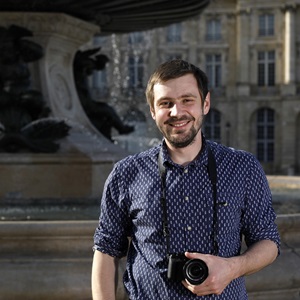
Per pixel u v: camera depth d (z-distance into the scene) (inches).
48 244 188.4
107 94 2004.2
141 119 1797.5
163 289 109.9
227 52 2199.8
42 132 341.4
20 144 339.6
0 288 178.2
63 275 181.6
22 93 342.0
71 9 365.7
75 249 188.7
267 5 2156.7
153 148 116.3
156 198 111.0
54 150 343.9
